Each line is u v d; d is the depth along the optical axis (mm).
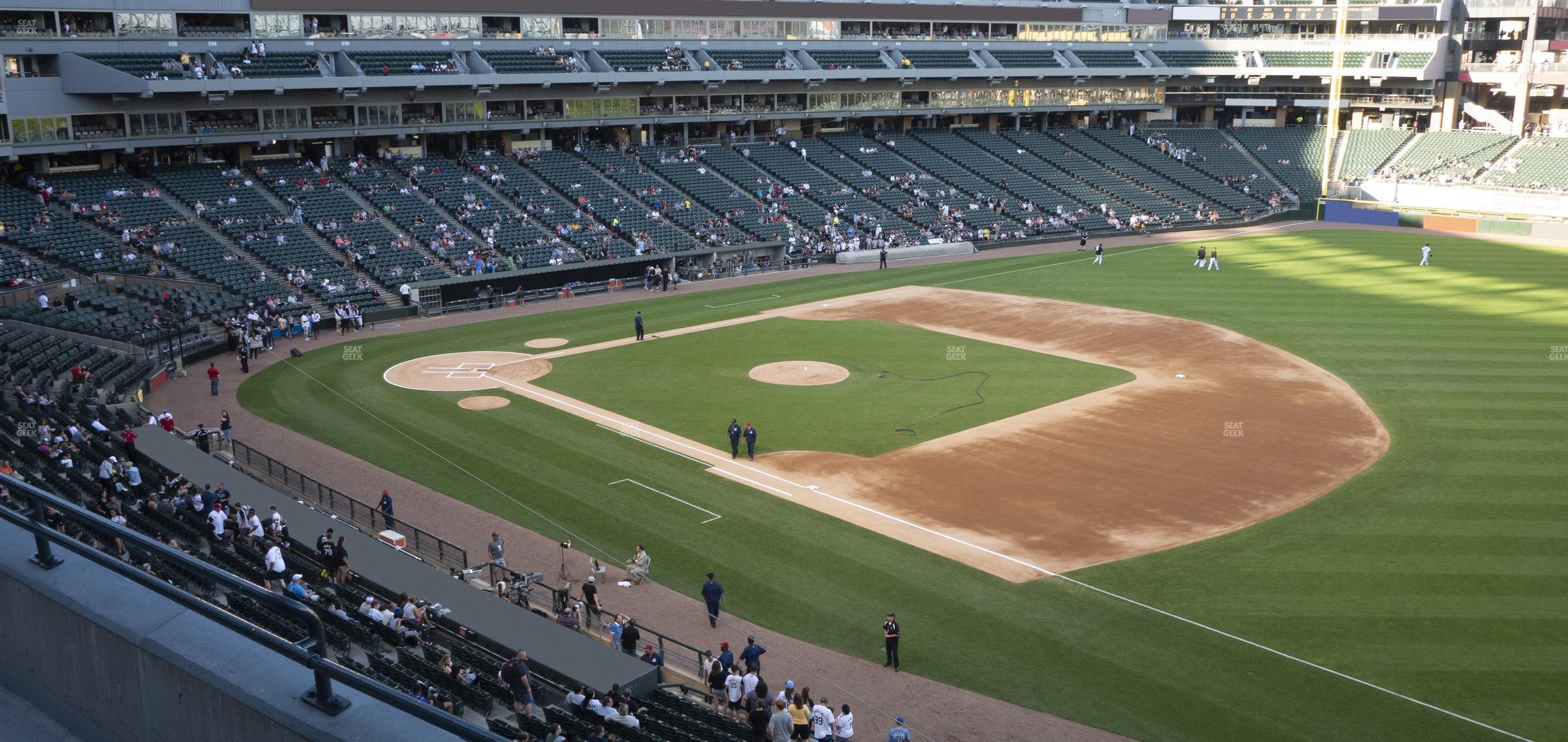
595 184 80625
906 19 101312
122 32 64625
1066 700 23344
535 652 23188
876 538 31969
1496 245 85938
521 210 74688
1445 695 23172
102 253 56188
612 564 30422
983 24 107438
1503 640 25391
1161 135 114062
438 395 46969
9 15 60531
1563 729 21875
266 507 30328
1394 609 26969
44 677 6418
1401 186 102250
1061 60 109438
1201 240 90562
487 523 33125
